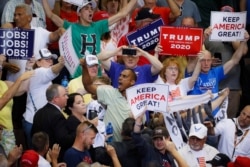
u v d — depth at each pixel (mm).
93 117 26688
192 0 33406
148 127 27875
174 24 31719
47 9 30547
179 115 28156
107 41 30516
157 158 26438
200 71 29703
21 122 29453
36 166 25094
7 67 29344
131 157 26438
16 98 29438
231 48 32031
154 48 29875
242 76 32281
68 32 29453
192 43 29438
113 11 31531
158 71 29000
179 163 26328
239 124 28594
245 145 28484
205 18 33438
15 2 30625
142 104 26656
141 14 30359
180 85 29234
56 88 26656
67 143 26344
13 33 27734
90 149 26344
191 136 27312
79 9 29922
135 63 28969
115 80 29078
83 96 28312
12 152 25594
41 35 29922
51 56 28312
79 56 29781
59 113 26609
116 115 27688
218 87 30625
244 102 32281
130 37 29734
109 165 26359
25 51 27812
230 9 30578
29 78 27469
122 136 26781
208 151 27531
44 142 25703
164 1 32156
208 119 28422
